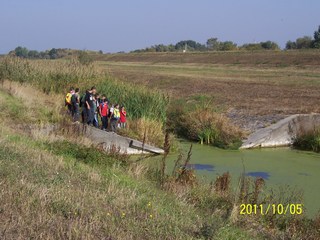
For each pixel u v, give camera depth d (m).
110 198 9.34
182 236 7.71
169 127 27.08
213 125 25.05
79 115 23.38
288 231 10.38
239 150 23.61
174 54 94.56
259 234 9.73
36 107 24.16
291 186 16.64
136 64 85.06
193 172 15.02
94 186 10.30
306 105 32.91
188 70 67.44
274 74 56.62
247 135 25.17
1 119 20.38
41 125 19.19
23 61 34.84
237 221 10.20
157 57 94.25
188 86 46.66
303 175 18.61
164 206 9.84
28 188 8.71
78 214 7.95
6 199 7.95
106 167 14.21
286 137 25.05
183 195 12.14
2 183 8.78
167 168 18.22
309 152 23.58
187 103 31.08
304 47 96.19
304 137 24.53
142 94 26.52
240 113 30.38
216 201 12.08
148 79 53.88
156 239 7.41
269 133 24.56
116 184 10.90
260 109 31.61
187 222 8.73
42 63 35.59
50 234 6.85
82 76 32.75
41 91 30.86
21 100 25.05
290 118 25.69
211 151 23.14
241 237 8.77
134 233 7.48
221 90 42.88
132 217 8.27
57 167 11.60
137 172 14.15
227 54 83.31
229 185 14.15
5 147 12.48
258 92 40.88
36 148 14.36
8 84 29.20
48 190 8.79
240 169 19.42
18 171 10.00
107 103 23.16
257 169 19.50
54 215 7.62
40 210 7.76
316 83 46.00
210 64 77.00
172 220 8.52
